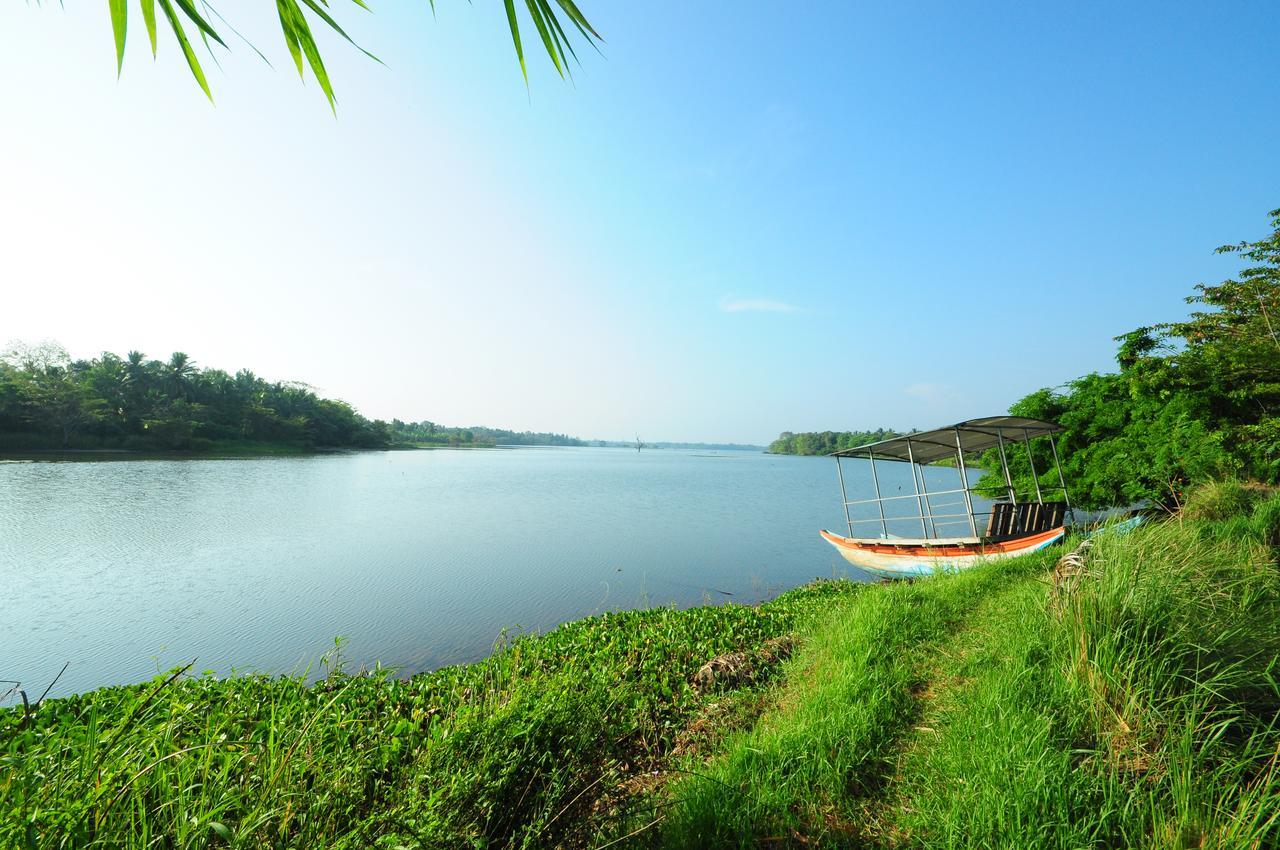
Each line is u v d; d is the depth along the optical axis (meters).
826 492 46.84
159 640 10.05
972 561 10.91
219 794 2.27
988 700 4.02
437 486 46.31
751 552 19.41
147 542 19.03
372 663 8.99
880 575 13.29
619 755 4.85
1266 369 12.55
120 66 1.10
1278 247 13.93
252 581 14.35
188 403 76.31
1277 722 3.20
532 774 2.94
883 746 3.97
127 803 2.05
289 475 49.53
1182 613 4.08
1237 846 2.37
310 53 1.30
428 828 2.32
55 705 4.32
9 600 12.54
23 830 1.76
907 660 5.30
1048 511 11.82
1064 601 4.66
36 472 41.38
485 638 10.25
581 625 9.83
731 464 116.44
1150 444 13.41
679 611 10.84
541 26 1.42
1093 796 2.91
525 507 32.72
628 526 25.53
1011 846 2.69
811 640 6.75
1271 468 11.57
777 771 3.73
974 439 12.84
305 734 2.71
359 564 16.45
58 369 70.44
